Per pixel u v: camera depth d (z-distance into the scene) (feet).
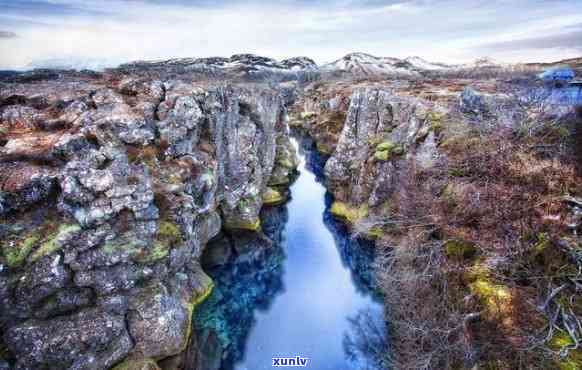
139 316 63.00
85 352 55.67
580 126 70.44
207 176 88.94
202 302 84.38
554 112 77.61
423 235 71.36
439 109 104.12
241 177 119.14
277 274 106.52
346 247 119.55
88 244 56.85
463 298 56.39
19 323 52.31
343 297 94.58
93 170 60.29
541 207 59.52
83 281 56.49
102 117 72.69
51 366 53.06
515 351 46.98
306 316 86.89
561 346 44.98
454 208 69.56
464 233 64.80
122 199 60.90
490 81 166.81
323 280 103.09
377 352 72.08
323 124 225.97
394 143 112.98
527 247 56.85
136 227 63.05
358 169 127.85
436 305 59.93
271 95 149.89
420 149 95.20
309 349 76.33
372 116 137.49
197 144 94.43
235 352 75.46
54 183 57.67
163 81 98.12
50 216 56.54
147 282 65.67
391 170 104.22
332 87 288.51
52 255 53.72
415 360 54.85
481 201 66.08
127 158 67.72
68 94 80.69
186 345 69.87
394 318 70.38
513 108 88.02
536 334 47.19
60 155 61.36
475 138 81.87
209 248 111.75
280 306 90.99
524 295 52.31
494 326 50.62
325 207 153.28
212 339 77.66
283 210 151.94
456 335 53.11
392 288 71.31
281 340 79.15
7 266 50.70
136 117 75.10
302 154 240.94
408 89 157.48
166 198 72.33
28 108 74.79
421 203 78.18
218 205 115.34
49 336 52.95
